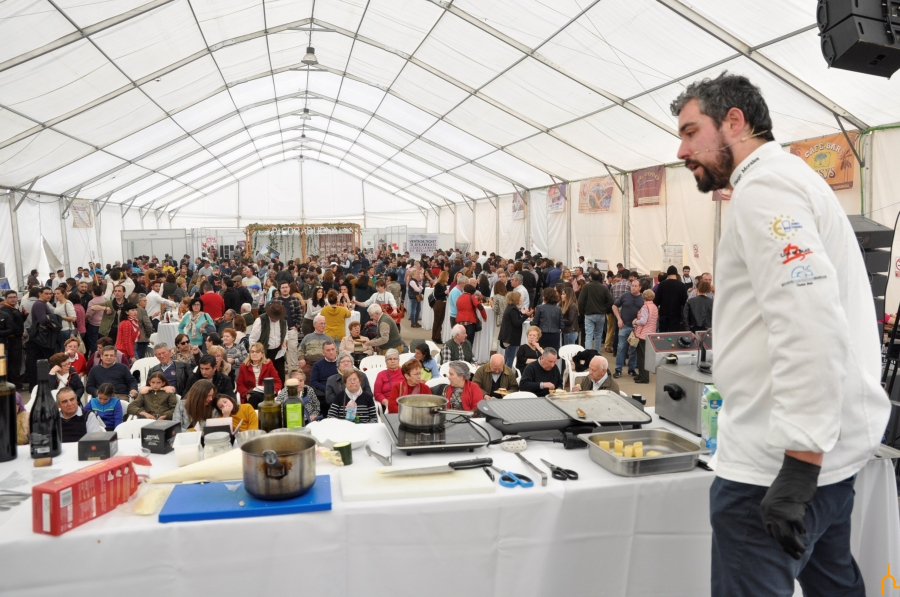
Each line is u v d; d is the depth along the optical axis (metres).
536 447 2.08
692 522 1.83
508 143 14.34
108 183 17.39
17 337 7.58
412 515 1.63
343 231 22.77
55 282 13.09
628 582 1.80
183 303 8.09
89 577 1.49
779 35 6.29
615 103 9.66
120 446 2.14
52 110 9.93
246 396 4.69
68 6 7.18
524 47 9.08
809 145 7.89
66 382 5.13
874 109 6.66
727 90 1.15
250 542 1.55
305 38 12.30
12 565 1.45
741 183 1.11
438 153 18.59
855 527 1.83
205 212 28.33
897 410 2.92
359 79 14.32
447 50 10.50
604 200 13.67
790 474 0.99
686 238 10.95
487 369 5.08
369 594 1.63
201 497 1.64
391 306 9.34
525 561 1.72
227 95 14.45
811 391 0.94
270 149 24.91
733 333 1.15
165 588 1.52
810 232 1.00
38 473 1.84
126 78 10.09
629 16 7.10
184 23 9.23
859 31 1.54
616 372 8.16
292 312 8.04
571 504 1.73
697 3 6.27
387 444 2.12
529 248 18.25
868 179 7.02
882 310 2.70
